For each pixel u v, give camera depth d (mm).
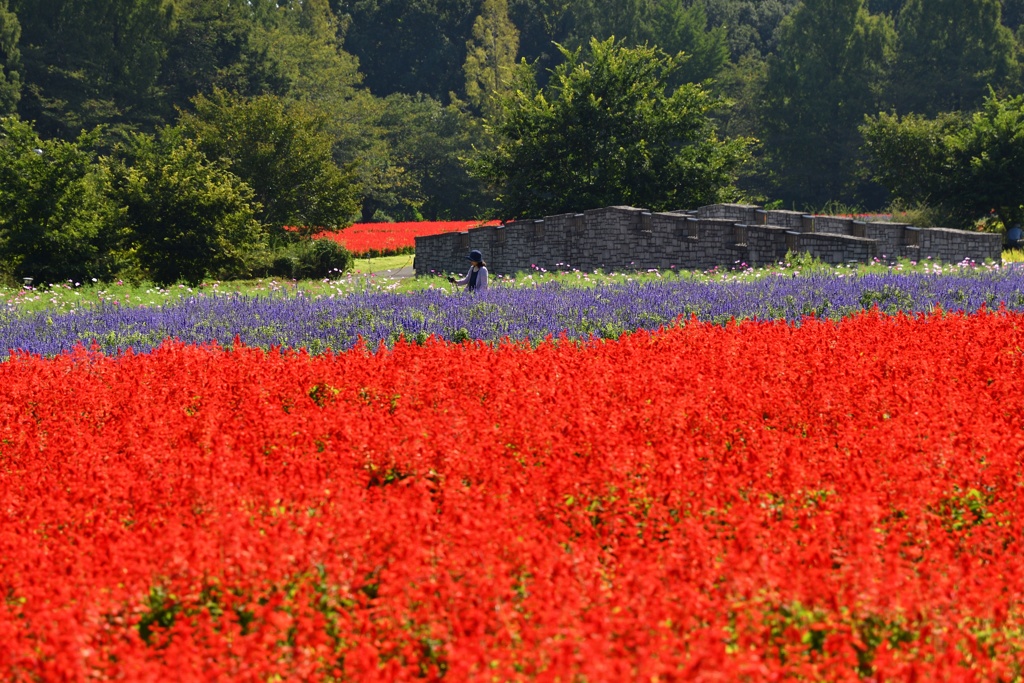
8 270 95688
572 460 24031
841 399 29688
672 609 15305
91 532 21156
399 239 186000
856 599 15891
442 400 31984
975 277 62906
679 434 25953
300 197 155875
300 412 31781
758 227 93938
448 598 16359
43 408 33750
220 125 156250
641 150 150625
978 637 16031
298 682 14602
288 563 17391
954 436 25312
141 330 49844
